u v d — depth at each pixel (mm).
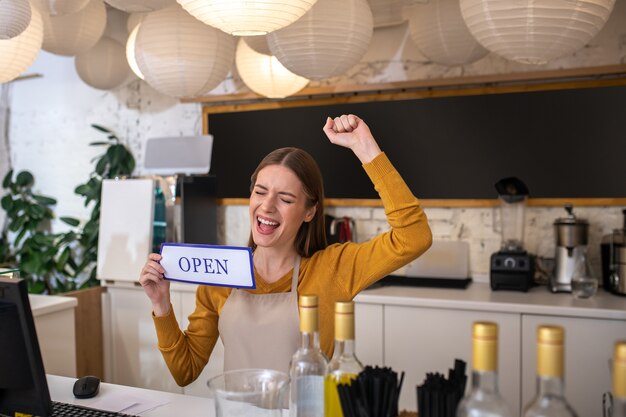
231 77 4191
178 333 1811
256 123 4125
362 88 3789
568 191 3473
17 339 1368
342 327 1146
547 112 3488
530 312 2938
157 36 2457
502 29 1822
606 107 3393
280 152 1782
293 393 1234
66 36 2793
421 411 1105
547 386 916
